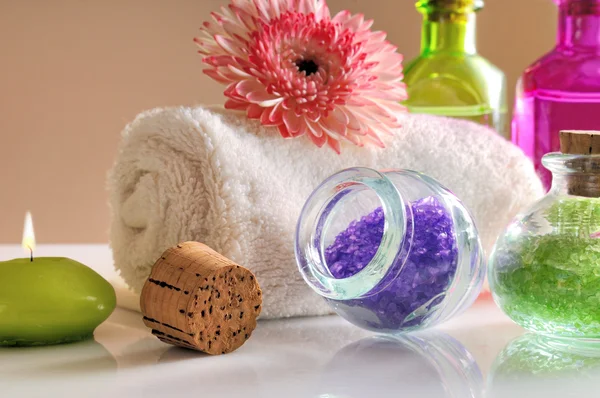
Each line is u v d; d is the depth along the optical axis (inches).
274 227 21.4
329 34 22.3
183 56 33.9
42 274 20.0
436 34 27.1
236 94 22.0
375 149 22.9
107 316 20.7
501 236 21.2
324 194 20.6
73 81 33.8
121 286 24.3
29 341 20.1
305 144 22.3
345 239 21.0
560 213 20.4
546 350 20.6
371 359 19.8
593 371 19.3
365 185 20.2
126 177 22.1
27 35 33.4
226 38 22.4
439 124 23.8
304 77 22.1
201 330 19.5
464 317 23.0
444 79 26.7
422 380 18.7
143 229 22.1
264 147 21.9
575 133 20.4
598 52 26.2
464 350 20.5
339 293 20.0
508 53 34.3
